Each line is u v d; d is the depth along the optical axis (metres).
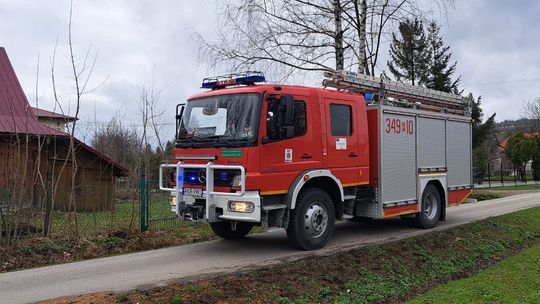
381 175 9.66
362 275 7.11
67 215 10.27
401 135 10.26
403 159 10.30
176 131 8.77
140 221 10.05
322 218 8.53
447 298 6.32
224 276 6.49
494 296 6.40
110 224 10.40
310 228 8.34
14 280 6.67
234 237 9.88
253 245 9.16
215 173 7.77
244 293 5.92
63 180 15.85
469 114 12.98
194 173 8.09
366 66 16.44
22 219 8.76
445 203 11.66
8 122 15.28
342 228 11.26
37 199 9.42
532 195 22.92
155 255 8.34
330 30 16.38
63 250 8.39
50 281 6.60
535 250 9.59
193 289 5.87
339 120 8.85
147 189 10.34
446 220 12.79
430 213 11.30
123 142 20.00
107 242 8.97
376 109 9.71
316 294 6.25
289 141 7.90
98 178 16.92
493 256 9.41
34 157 14.28
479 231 10.79
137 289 6.05
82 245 8.68
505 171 46.31
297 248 8.51
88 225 10.23
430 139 11.22
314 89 8.44
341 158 8.82
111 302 5.47
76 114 9.43
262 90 7.64
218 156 7.72
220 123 7.92
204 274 6.85
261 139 7.53
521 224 12.64
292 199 7.89
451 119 12.05
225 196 7.58
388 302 6.51
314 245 8.44
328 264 7.23
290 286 6.31
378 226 11.52
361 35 16.31
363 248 8.20
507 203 18.19
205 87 8.80
